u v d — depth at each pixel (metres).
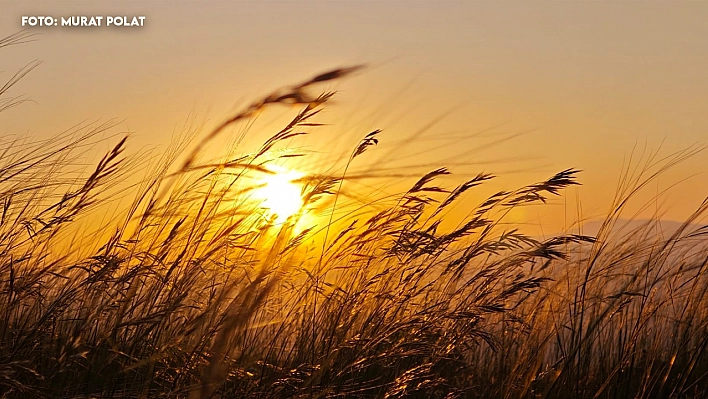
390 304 1.71
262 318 1.68
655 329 1.84
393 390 1.65
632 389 1.81
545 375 1.79
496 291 1.73
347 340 1.66
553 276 1.80
